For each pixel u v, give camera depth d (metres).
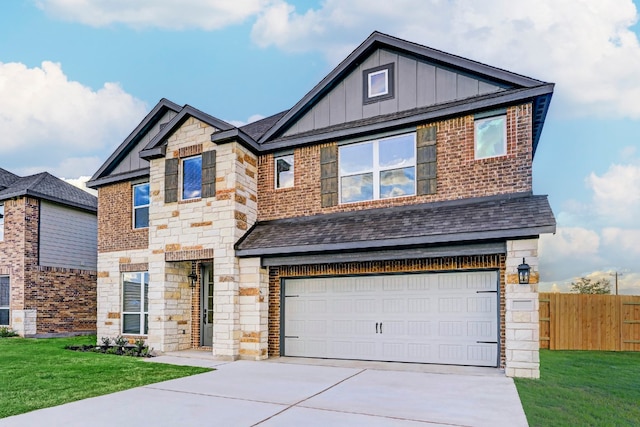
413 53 11.45
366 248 9.98
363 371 9.17
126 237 14.75
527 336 8.42
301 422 5.62
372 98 11.91
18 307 16.86
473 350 9.65
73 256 18.88
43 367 9.71
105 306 14.80
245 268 11.40
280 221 12.34
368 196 11.45
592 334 13.83
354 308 10.91
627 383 8.30
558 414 6.05
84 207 19.23
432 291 10.16
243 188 11.99
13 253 17.30
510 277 8.60
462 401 6.65
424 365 9.82
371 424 5.54
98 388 7.65
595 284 23.58
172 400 6.80
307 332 11.34
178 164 12.53
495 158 10.02
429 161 10.69
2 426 5.52
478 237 8.68
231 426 5.49
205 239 11.77
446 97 11.05
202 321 13.04
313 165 12.16
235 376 8.72
